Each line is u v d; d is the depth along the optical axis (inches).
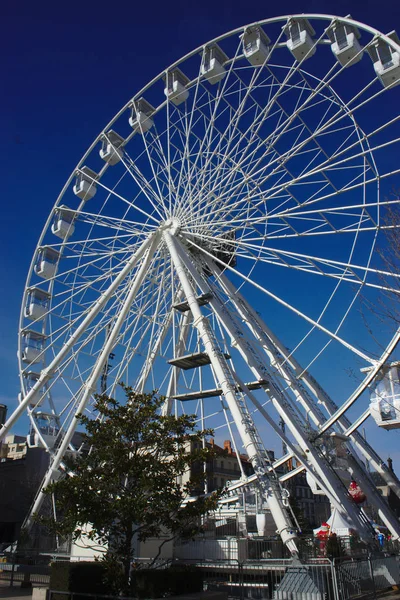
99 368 966.4
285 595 547.2
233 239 1049.5
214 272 1042.1
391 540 900.0
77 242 1155.9
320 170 838.5
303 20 865.5
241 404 750.5
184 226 1035.3
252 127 951.6
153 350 1072.2
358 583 558.9
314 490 815.7
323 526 845.2
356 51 799.7
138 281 1005.8
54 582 549.3
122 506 477.7
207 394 959.0
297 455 776.3
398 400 761.0
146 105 1156.5
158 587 489.7
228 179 1002.7
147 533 524.1
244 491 961.5
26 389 1182.9
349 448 922.1
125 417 550.6
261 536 851.4
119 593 494.3
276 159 898.7
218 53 1004.6
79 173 1241.4
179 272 947.3
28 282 1250.6
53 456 1096.8
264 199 918.4
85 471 529.0
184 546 837.8
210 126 1008.9
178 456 555.2
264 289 900.6
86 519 493.7
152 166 1077.8
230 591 617.9
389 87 771.4
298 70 868.6
